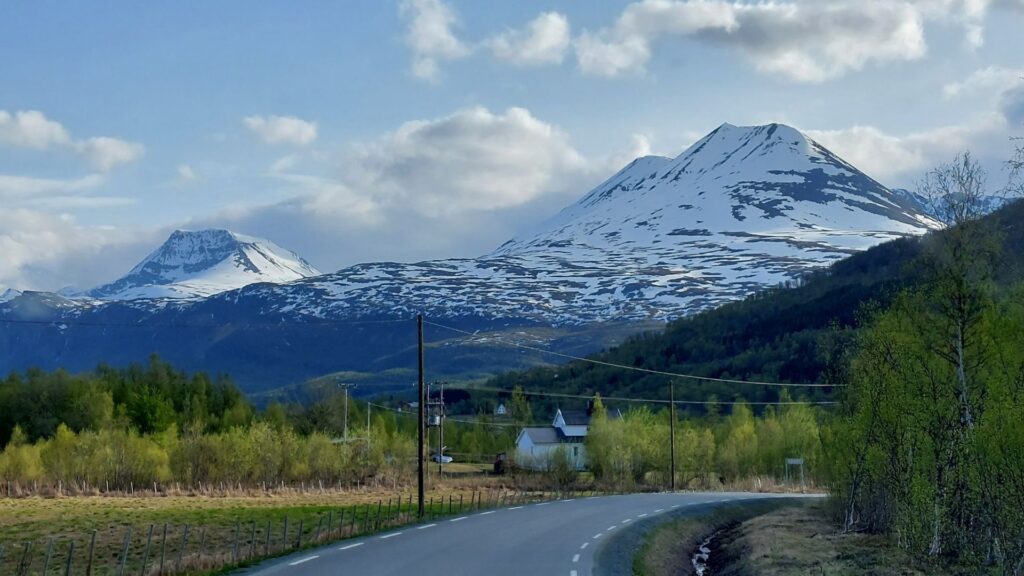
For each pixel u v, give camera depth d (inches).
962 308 1325.0
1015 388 1159.6
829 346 1916.8
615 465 3774.6
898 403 1451.8
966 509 1437.0
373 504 2503.7
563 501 2507.4
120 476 3233.3
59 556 1549.0
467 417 6648.6
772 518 2194.9
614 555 1296.8
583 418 5511.8
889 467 1582.2
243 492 3038.9
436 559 1173.1
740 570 1444.4
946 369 1397.6
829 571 1320.1
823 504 2420.0
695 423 4643.2
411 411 6161.4
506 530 1592.0
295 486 3376.0
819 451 2287.2
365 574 1026.1
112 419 4461.1
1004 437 1087.0
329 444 3617.1
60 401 4522.6
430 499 2635.3
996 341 1288.1
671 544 1712.6
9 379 4655.5
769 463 3969.0
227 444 3390.7
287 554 1229.7
